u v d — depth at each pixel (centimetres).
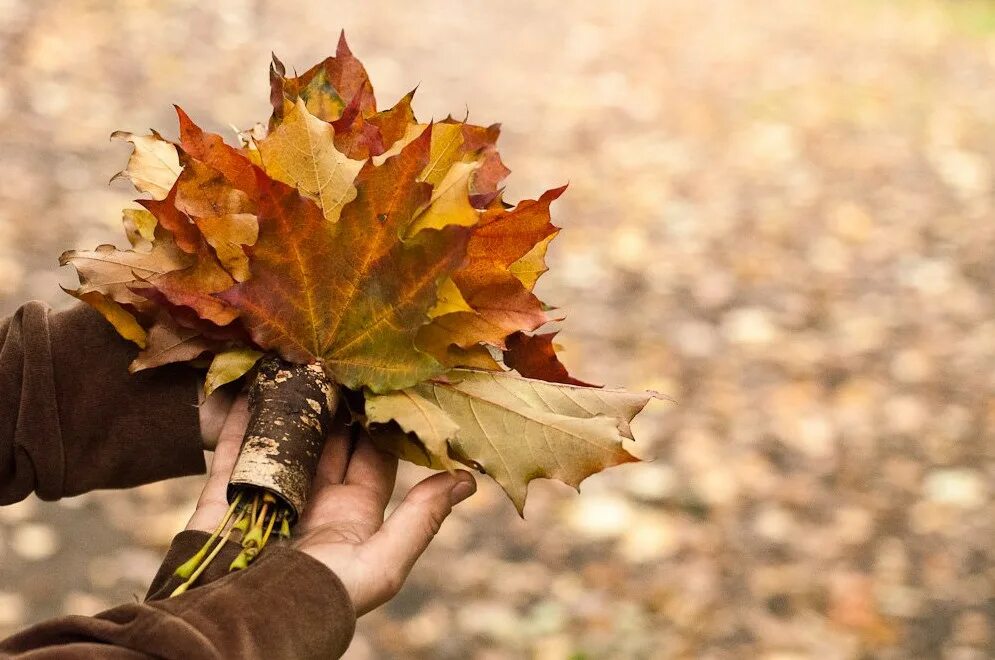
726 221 471
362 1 685
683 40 692
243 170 109
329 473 111
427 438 99
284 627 89
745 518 316
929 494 328
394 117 118
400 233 102
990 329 408
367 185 102
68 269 384
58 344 125
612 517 314
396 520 101
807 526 314
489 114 562
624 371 372
